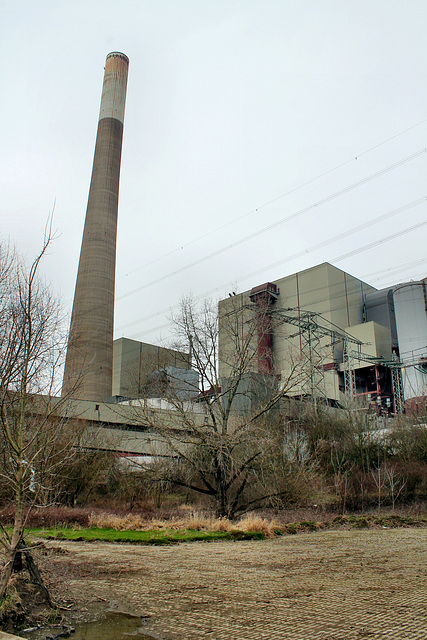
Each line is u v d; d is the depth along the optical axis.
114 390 71.75
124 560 12.54
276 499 26.58
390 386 67.44
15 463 7.59
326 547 16.08
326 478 35.97
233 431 26.14
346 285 73.25
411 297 68.94
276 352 69.00
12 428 8.57
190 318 29.56
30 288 8.06
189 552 14.49
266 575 10.52
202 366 28.03
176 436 25.77
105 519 22.00
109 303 57.28
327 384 62.66
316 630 6.22
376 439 41.44
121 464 32.28
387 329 70.00
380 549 15.56
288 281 74.06
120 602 7.88
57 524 20.83
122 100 66.12
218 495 25.42
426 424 41.62
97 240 58.41
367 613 7.09
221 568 11.44
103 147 62.53
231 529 20.72
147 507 28.77
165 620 6.80
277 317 55.31
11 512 18.30
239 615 7.04
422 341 66.25
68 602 7.77
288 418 38.91
